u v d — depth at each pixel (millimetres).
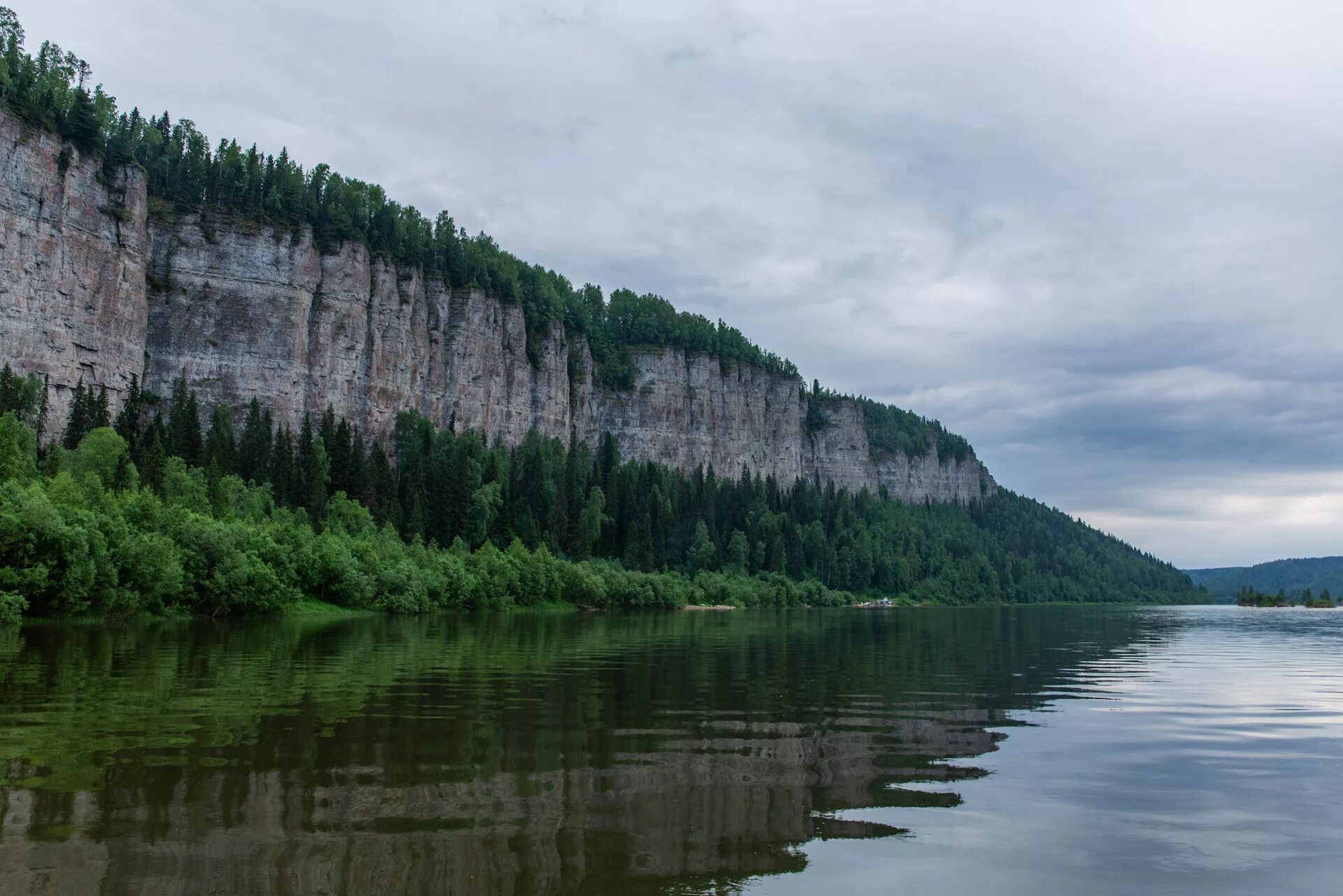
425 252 196500
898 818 17250
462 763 20547
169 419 134125
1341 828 17203
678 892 13109
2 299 117375
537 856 14453
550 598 129875
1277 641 78312
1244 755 24000
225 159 169375
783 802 18188
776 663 48406
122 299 136000
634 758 21781
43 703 27812
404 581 98500
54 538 62250
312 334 162875
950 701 33750
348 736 23344
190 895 12406
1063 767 22094
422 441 166750
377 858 14117
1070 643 72375
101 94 155750
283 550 86438
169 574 70438
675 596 149875
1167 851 15664
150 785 17891
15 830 15000
